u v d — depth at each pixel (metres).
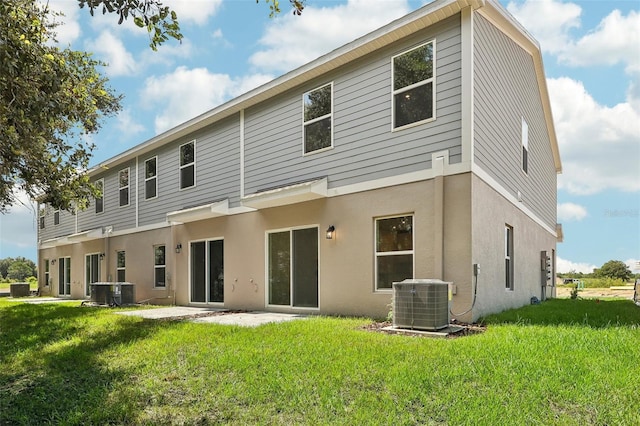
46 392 4.22
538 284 12.07
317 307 8.70
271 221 9.79
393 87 7.75
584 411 2.99
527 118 11.12
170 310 10.52
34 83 4.35
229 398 3.66
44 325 8.31
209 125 11.86
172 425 3.22
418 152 7.30
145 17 3.89
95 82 7.22
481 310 6.85
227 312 9.76
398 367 4.02
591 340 4.78
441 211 6.87
